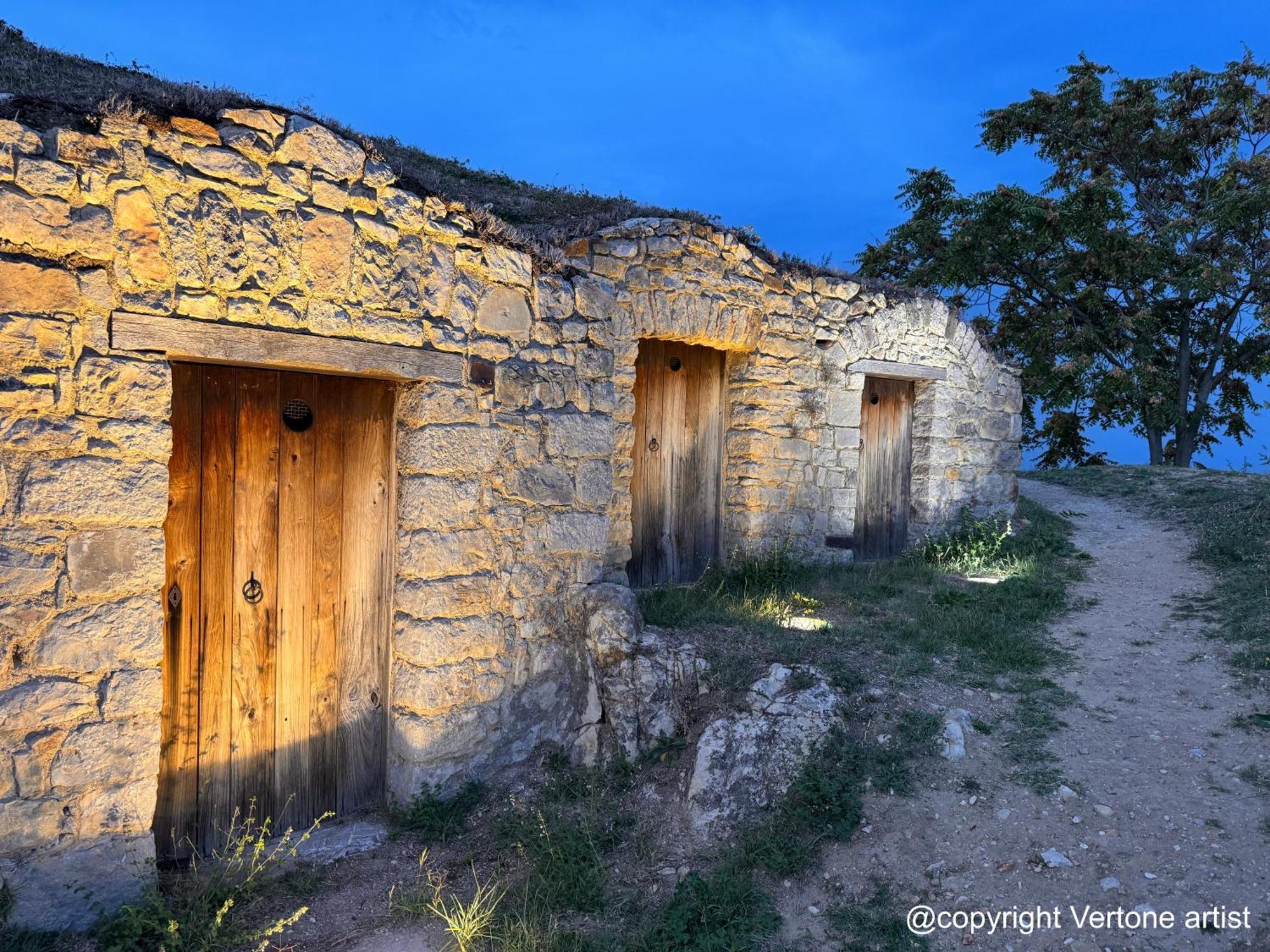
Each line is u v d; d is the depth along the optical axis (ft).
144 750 11.97
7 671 11.03
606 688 17.03
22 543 11.07
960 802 14.47
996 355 33.83
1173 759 15.40
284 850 14.25
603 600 17.67
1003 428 34.17
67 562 11.37
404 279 14.65
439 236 15.15
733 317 25.23
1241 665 19.04
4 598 10.95
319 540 15.08
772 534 26.96
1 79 16.47
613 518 22.99
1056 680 19.15
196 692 13.80
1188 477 42.11
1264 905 11.63
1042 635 22.06
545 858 13.71
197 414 13.65
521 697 16.93
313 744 15.19
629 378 23.04
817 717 15.92
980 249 51.24
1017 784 14.85
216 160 12.43
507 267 16.25
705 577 25.63
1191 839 13.11
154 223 11.89
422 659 15.15
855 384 28.94
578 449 17.78
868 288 29.30
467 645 15.76
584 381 17.92
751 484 26.45
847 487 28.86
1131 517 36.83
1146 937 11.39
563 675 17.62
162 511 12.04
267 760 14.65
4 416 10.90
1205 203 53.72
